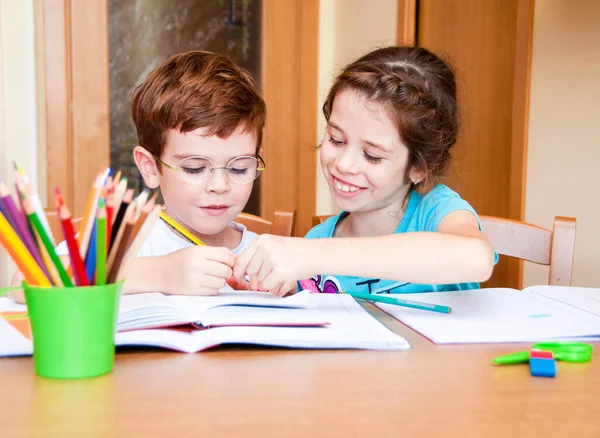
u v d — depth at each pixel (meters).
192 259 0.84
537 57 1.97
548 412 0.50
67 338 0.56
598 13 1.77
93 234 0.57
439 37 2.34
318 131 2.76
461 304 0.88
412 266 0.82
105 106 2.48
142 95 1.11
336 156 1.09
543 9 1.95
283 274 0.81
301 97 2.73
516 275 2.04
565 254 1.21
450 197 1.13
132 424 0.47
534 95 1.99
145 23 2.52
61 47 2.40
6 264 2.27
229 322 0.70
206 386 0.55
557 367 0.62
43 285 0.56
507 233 1.25
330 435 0.45
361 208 1.10
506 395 0.54
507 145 2.10
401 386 0.56
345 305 0.86
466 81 2.26
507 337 0.71
